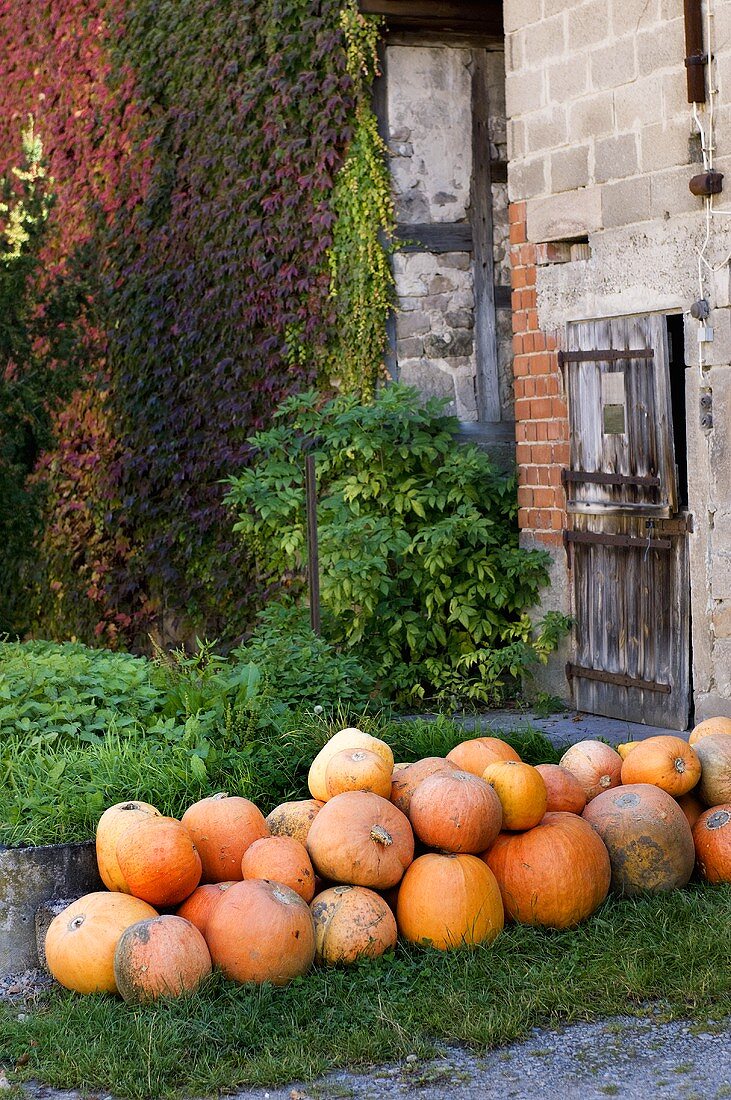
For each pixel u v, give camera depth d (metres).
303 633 7.89
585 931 4.90
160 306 11.14
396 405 9.03
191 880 4.78
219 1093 3.89
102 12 12.29
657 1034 4.16
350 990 4.46
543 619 8.73
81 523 12.23
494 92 10.15
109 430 11.87
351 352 9.61
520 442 8.83
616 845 5.20
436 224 9.95
